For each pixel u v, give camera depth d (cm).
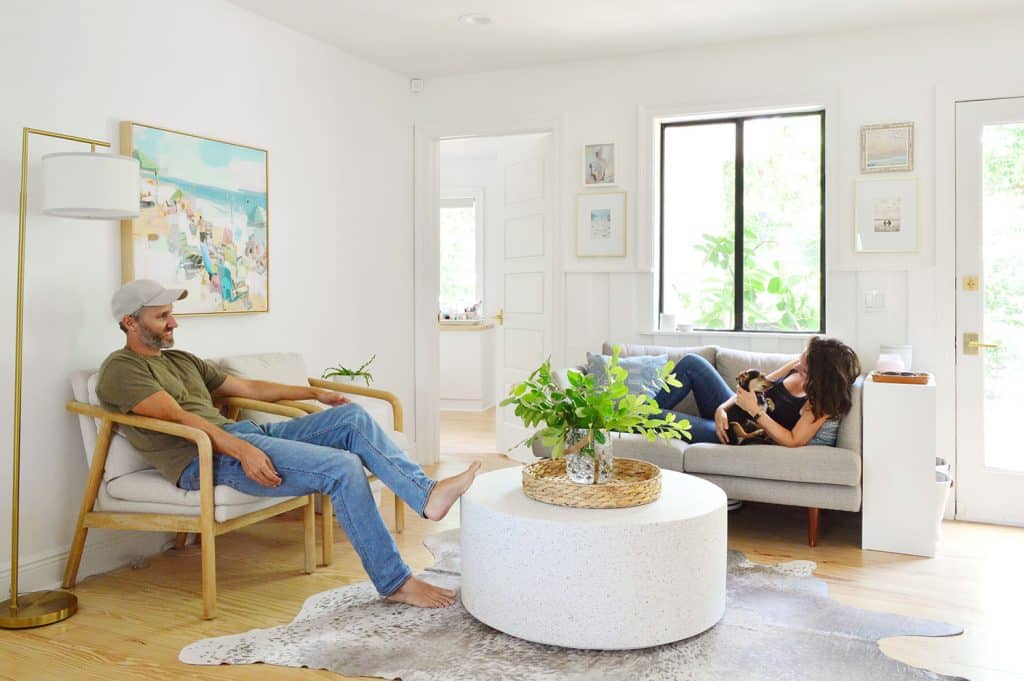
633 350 454
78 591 302
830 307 438
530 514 253
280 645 251
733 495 360
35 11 298
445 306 797
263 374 366
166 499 286
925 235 419
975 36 408
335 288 461
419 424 536
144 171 337
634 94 478
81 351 318
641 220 480
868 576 318
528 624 250
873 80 427
